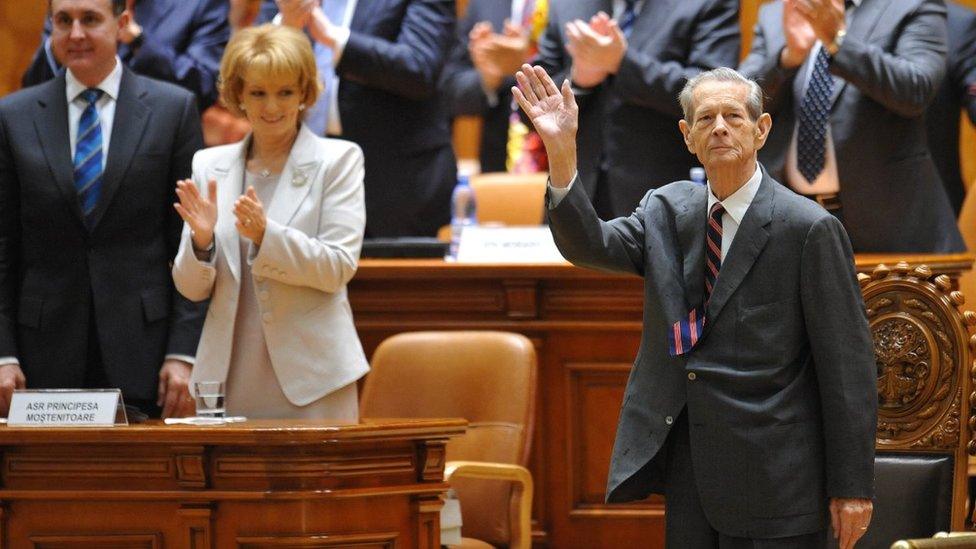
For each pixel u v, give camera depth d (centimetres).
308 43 1541
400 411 1778
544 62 2186
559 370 1991
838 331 1187
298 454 1347
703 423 1198
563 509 1978
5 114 1684
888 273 1447
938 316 1419
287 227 1471
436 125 2217
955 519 1389
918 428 1416
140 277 1672
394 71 2128
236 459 1362
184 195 1479
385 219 2188
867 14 2031
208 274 1491
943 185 2172
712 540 1212
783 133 2022
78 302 1661
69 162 1669
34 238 1666
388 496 1380
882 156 1988
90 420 1408
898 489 1405
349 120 2170
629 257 1263
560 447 1986
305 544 1342
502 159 2633
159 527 1383
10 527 1419
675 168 2056
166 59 2122
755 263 1205
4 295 1666
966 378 1397
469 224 2286
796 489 1184
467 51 2748
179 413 1641
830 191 2000
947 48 2055
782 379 1198
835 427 1184
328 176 1535
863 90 1920
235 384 1513
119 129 1681
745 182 1227
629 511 1959
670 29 2073
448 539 1529
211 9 2191
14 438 1393
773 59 1980
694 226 1242
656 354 1234
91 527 1399
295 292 1502
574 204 1226
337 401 1512
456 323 2017
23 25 3109
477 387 1753
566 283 1988
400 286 2033
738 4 2098
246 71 1505
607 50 2006
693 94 1231
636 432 1231
